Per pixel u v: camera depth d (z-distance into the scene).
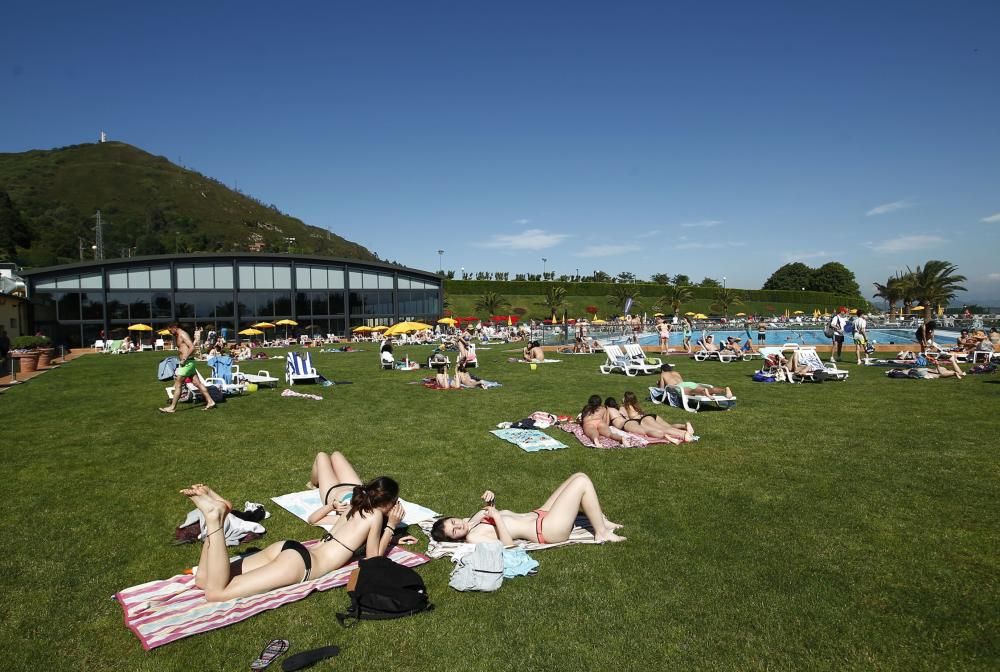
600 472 7.18
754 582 4.32
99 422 10.76
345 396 14.02
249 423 10.59
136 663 3.41
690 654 3.46
